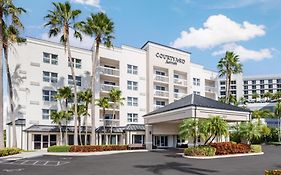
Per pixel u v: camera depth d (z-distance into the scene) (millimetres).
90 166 19906
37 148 38656
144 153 31875
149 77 49656
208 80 60531
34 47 40812
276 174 11086
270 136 58562
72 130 41000
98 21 36719
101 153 31906
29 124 39281
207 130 25625
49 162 22406
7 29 30531
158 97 50312
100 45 45656
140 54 50094
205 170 17422
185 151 27266
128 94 47750
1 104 27719
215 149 26562
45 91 41125
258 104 87438
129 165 20344
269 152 32312
